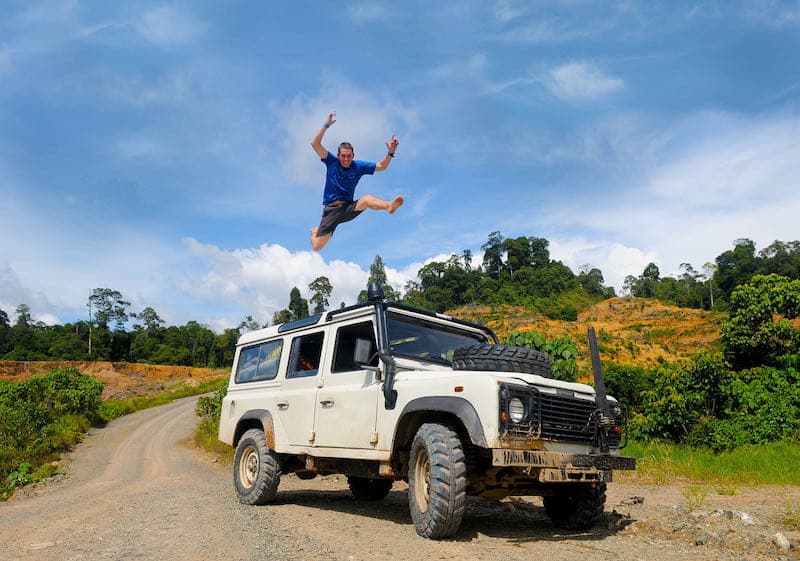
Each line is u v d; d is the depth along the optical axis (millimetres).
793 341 18188
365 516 6766
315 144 5961
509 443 4910
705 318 104812
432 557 4461
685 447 14656
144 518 6590
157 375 92875
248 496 7574
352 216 6129
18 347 110625
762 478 9680
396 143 6145
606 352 75625
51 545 5383
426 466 5383
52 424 25766
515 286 155750
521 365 5645
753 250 146250
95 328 122250
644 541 5332
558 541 5320
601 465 5344
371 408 6105
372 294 6492
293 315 139500
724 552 4836
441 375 5496
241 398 8438
